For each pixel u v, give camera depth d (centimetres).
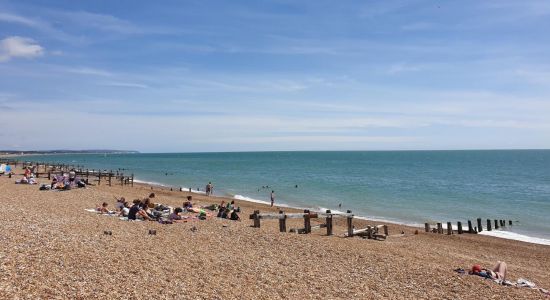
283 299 1083
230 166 13000
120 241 1541
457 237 2734
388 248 2008
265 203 4166
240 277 1243
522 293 1316
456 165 13612
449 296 1234
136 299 946
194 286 1102
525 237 2873
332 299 1120
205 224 2198
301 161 17475
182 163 15662
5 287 898
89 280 1034
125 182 5225
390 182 7025
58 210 2219
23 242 1310
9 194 2798
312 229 2492
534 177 8475
